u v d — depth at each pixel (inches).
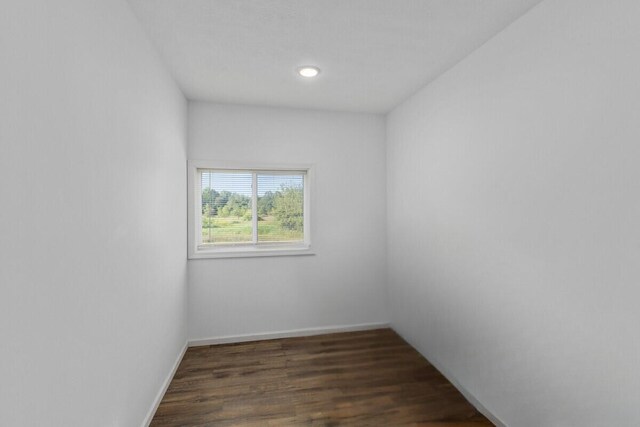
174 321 101.8
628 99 48.9
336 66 94.0
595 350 54.3
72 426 45.7
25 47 36.3
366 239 138.7
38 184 38.5
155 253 82.2
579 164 56.5
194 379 97.6
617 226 50.7
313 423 77.6
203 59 89.3
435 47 83.0
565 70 58.9
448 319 97.6
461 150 90.0
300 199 137.9
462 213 90.0
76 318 46.5
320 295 134.9
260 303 129.1
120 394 61.3
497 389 77.0
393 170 133.3
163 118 90.0
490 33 76.4
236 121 125.5
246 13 68.9
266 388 92.7
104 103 54.8
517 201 70.4
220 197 130.6
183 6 66.0
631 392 49.3
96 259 52.2
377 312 139.8
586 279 55.6
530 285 67.2
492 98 77.9
